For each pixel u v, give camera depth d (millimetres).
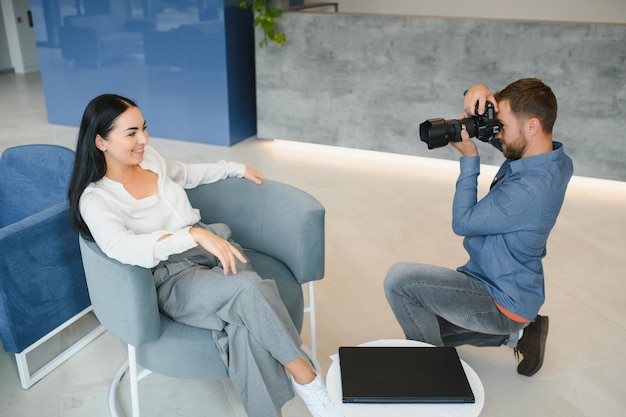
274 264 2072
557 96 3904
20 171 2430
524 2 5887
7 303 1960
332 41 4344
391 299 2018
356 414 1437
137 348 1817
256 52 4574
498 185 1860
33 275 2031
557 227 3439
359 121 4484
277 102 4664
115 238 1648
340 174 4215
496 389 2133
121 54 4859
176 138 4949
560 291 2766
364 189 3947
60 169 2336
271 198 2090
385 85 4316
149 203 1861
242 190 2150
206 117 4785
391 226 3414
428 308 1977
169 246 1644
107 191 1779
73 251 2170
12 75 7707
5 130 5180
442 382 1513
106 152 1782
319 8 5320
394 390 1485
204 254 1897
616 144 3895
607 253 3145
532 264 1886
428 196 3848
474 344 2094
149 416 2002
